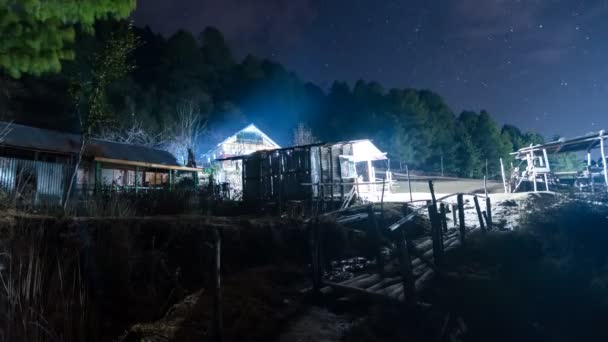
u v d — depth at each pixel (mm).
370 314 6043
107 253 6586
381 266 7891
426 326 5746
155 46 47344
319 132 56688
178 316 5352
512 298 7469
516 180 24172
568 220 12797
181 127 30422
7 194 8836
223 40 57562
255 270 7934
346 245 10031
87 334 5246
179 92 40938
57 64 2607
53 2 2592
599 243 11078
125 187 13859
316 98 67812
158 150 19797
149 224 7629
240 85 54188
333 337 5266
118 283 6359
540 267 9180
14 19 2371
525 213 14977
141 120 28797
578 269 9180
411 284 5926
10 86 23391
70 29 2574
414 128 60625
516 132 86438
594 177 21703
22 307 4715
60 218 7035
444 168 63031
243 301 5957
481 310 6988
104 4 2732
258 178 16938
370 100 66750
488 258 10039
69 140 15570
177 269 7105
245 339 4977
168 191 12875
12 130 14141
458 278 7551
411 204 15688
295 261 9117
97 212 9109
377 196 21531
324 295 6672
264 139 34750
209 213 12078
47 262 6156
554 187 22156
